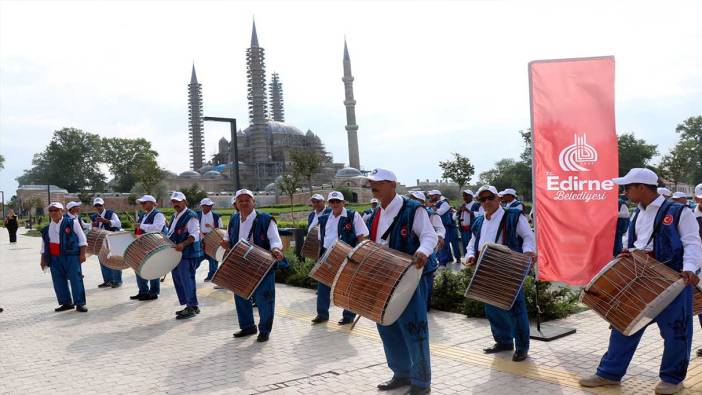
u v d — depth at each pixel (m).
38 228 52.03
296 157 51.97
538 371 6.03
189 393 5.80
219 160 137.88
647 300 5.02
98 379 6.41
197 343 7.91
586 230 7.45
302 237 14.45
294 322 9.09
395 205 5.51
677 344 5.19
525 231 6.47
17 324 9.66
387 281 4.97
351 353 7.10
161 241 9.66
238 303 8.23
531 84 7.67
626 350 5.41
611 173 7.31
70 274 10.62
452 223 15.87
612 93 7.29
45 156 116.50
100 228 14.54
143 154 115.69
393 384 5.67
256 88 123.69
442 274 9.89
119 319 9.80
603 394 5.33
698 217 8.03
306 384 5.95
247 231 8.18
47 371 6.79
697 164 80.88
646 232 5.50
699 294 6.09
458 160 42.12
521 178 69.94
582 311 8.94
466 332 7.89
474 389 5.56
